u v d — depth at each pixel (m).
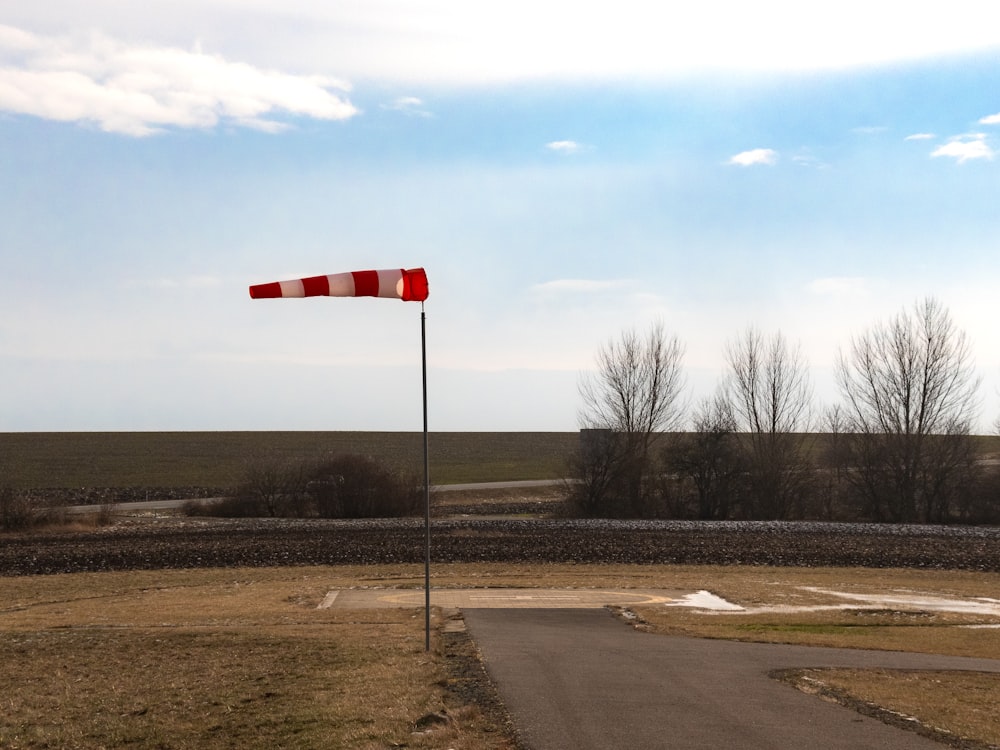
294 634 19.72
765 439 67.75
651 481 66.31
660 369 68.62
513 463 110.62
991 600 28.92
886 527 53.34
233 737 11.57
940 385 65.50
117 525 53.03
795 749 10.49
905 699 13.67
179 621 23.00
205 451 116.44
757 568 36.72
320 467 62.62
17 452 111.38
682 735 11.00
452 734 11.02
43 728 12.24
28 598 29.41
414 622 21.78
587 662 16.14
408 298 16.70
